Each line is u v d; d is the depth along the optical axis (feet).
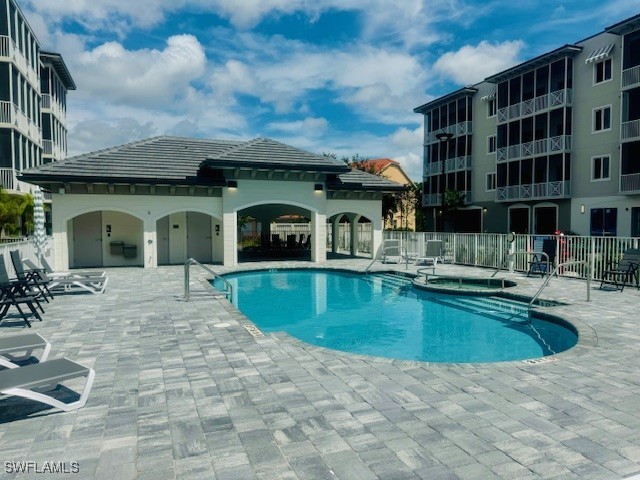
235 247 62.28
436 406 14.88
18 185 78.54
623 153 81.92
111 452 12.00
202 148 70.90
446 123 129.18
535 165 99.81
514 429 13.20
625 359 19.94
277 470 11.07
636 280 39.81
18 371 14.64
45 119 107.34
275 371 18.49
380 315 36.65
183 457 11.72
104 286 39.65
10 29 76.59
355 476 10.78
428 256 54.19
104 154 61.72
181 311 31.14
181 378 17.74
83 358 20.42
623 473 10.89
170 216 66.49
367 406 14.90
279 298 44.27
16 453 11.97
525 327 32.30
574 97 92.17
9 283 28.43
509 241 53.11
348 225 90.22
